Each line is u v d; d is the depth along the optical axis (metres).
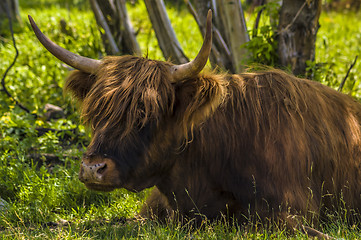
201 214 8.95
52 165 13.12
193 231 9.01
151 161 8.31
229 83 9.12
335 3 34.19
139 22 26.03
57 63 19.06
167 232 8.62
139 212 9.97
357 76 18.45
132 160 8.05
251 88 9.04
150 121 8.11
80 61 8.84
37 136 14.56
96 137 7.96
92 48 18.56
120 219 10.16
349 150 9.45
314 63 12.87
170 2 31.34
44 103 17.38
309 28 12.79
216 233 8.47
